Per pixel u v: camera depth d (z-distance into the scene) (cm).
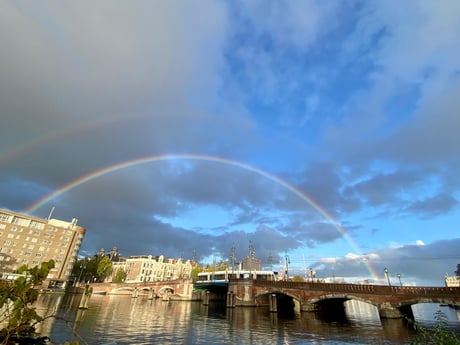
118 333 3441
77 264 16588
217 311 6944
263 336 3616
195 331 3853
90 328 3647
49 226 13362
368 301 5778
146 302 9406
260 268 13050
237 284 8006
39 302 6681
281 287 7231
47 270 1118
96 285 13525
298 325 4744
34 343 1374
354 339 3512
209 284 9700
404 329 4441
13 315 1069
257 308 7781
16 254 12081
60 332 3189
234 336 3578
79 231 14612
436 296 5038
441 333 991
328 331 4116
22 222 12562
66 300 8131
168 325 4309
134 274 18988
